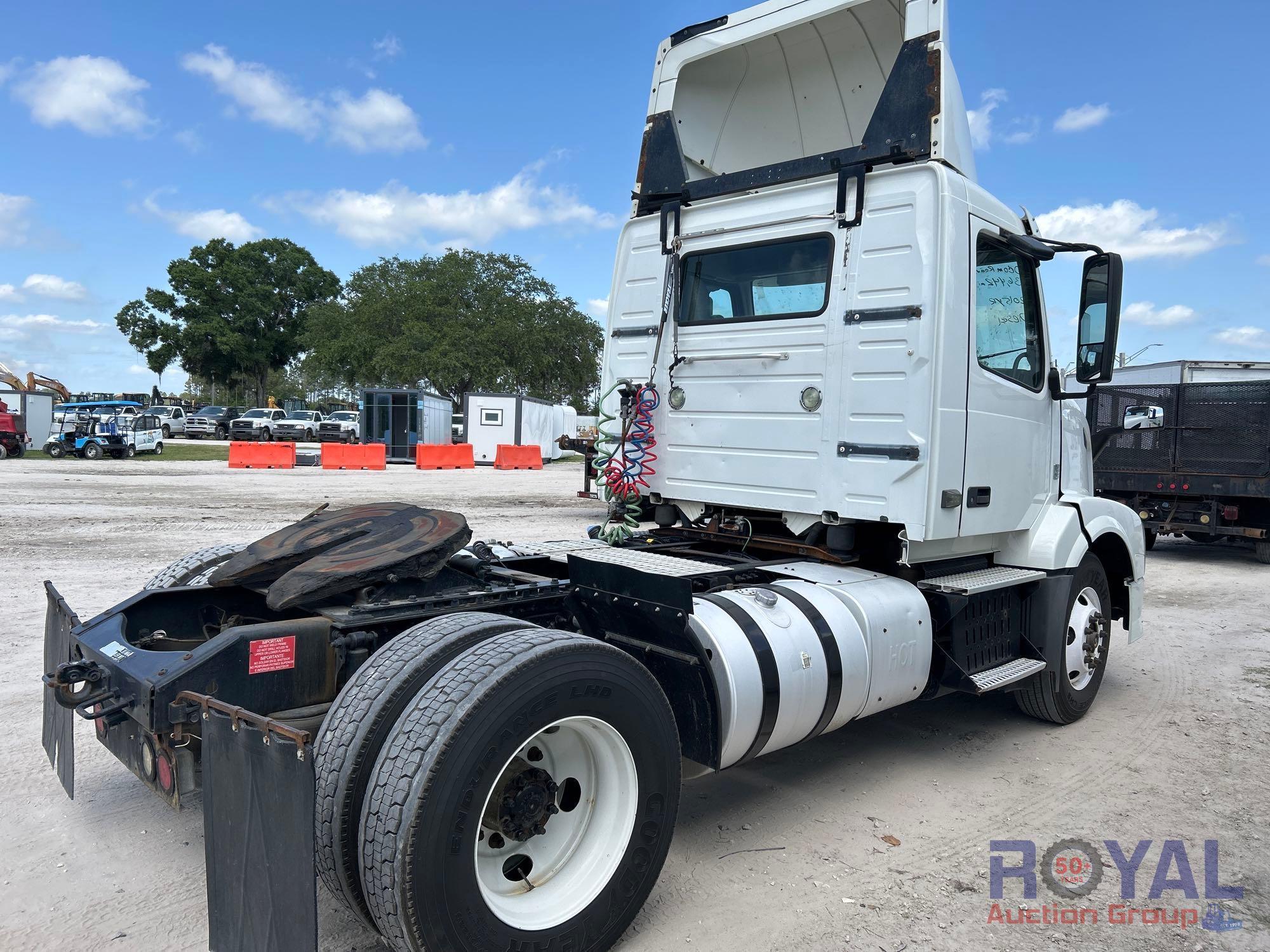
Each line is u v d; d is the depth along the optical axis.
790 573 4.08
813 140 5.26
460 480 23.23
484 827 2.57
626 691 2.76
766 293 4.59
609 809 2.82
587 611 3.70
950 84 4.17
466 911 2.35
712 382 4.75
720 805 4.11
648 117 5.23
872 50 4.79
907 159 4.14
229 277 77.19
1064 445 5.34
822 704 3.58
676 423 4.93
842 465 4.21
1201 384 12.74
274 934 2.22
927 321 3.96
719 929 3.01
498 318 53.19
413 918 2.25
